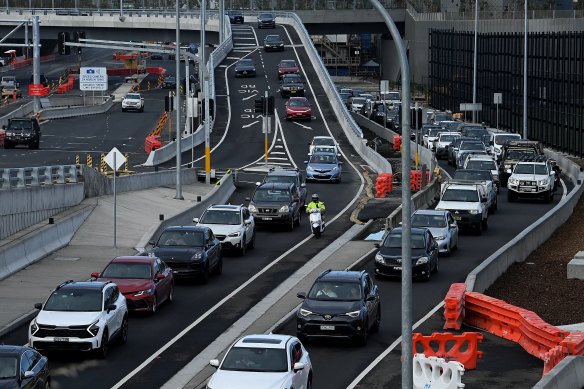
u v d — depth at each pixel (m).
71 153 194.00
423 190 146.88
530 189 152.12
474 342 66.81
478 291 90.06
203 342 72.94
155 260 84.25
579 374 61.69
